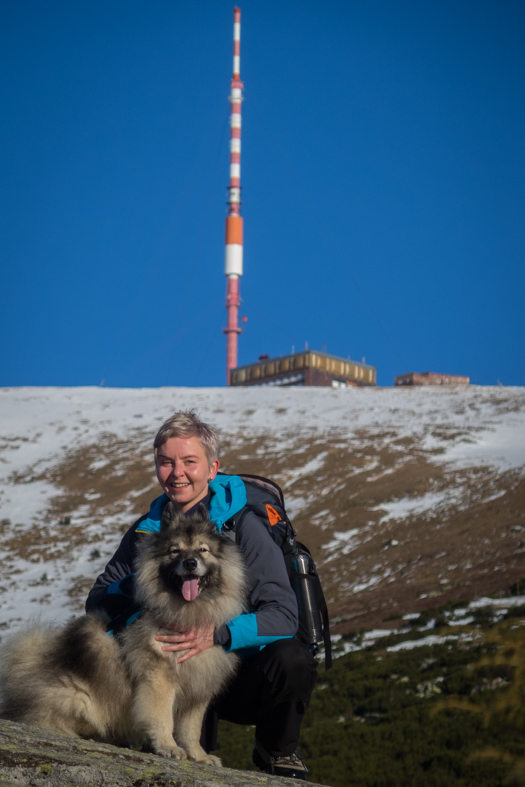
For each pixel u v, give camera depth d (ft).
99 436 250.16
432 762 48.39
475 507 150.10
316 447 213.05
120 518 183.73
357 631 96.78
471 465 181.88
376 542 144.87
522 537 126.21
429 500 162.40
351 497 172.45
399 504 164.55
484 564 116.67
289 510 171.63
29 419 275.18
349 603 116.16
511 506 145.18
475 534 134.31
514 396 261.03
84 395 313.32
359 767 50.93
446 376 424.87
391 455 199.11
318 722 66.54
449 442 206.28
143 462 220.43
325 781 49.57
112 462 222.89
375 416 248.11
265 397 294.25
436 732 54.54
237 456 209.97
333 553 145.69
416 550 134.82
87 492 202.59
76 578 151.23
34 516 189.47
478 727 52.39
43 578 152.87
